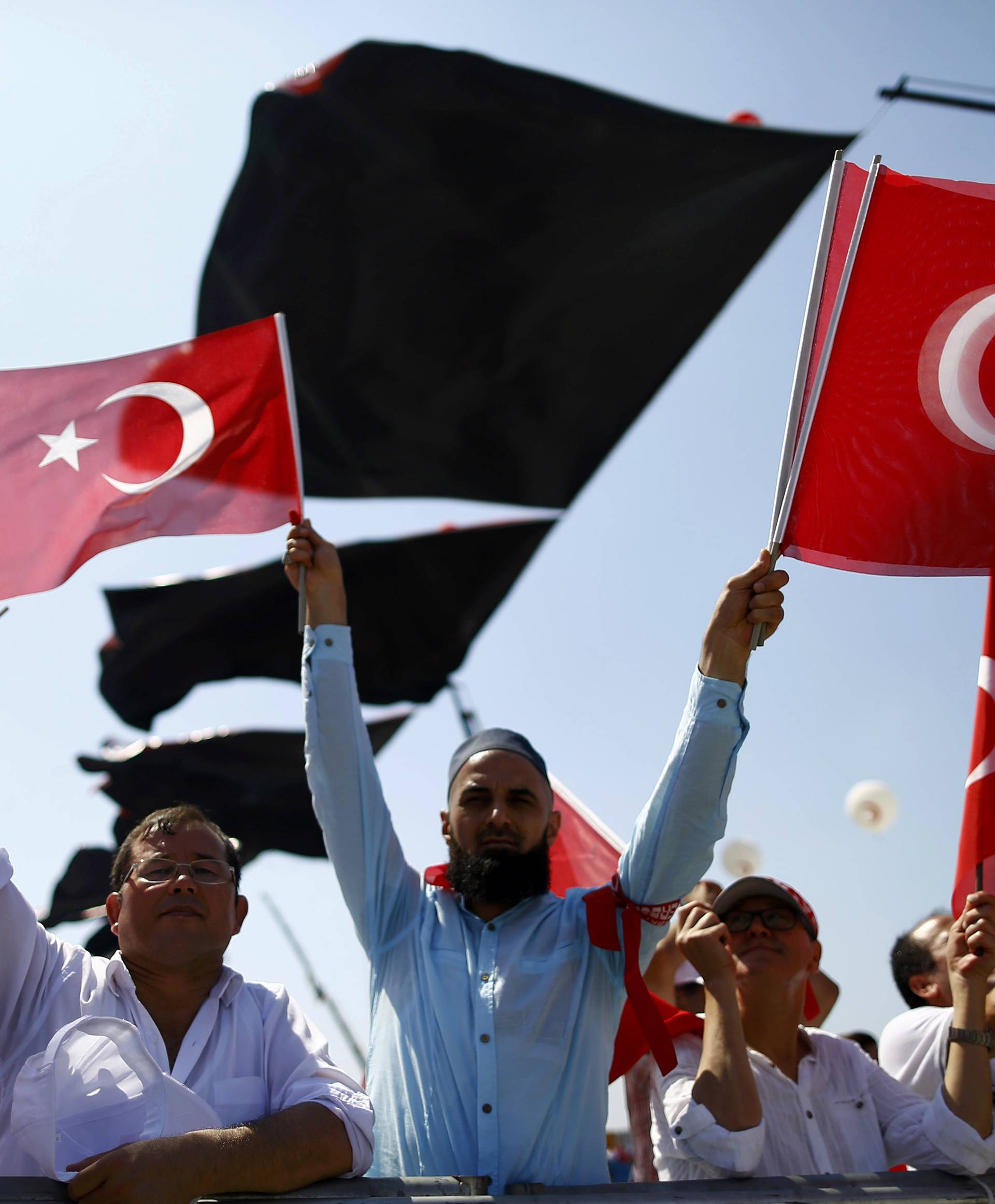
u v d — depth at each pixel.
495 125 6.48
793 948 3.77
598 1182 3.28
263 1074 2.99
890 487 3.69
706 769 3.42
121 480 4.04
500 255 6.60
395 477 6.85
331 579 3.87
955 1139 3.18
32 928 2.96
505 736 3.83
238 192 6.59
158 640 7.22
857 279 3.80
